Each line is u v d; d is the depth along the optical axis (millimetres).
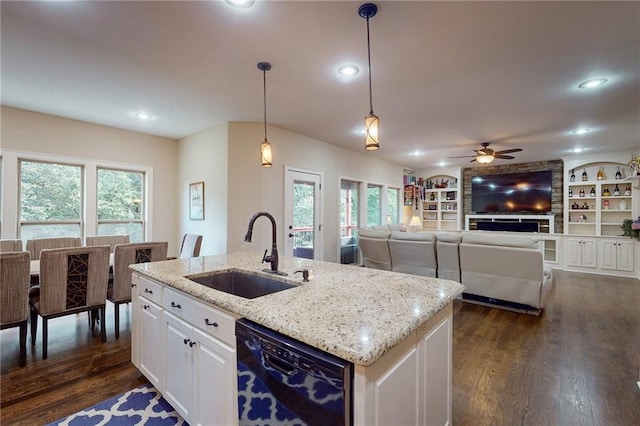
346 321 1206
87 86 3236
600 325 3441
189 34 2281
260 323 1267
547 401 2064
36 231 4148
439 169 8945
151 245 3264
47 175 4242
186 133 5141
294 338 1137
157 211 5277
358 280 1872
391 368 1135
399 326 1158
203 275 2092
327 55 2578
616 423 1853
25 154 3965
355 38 2330
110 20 2119
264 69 2809
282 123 4555
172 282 1841
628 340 3027
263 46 2445
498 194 7969
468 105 3717
